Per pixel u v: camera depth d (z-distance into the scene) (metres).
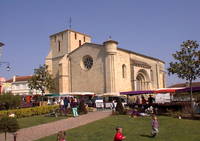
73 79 55.47
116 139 12.57
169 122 21.81
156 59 68.12
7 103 30.33
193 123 20.84
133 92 33.91
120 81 50.41
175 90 30.36
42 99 48.94
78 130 19.16
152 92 32.22
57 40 62.41
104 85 49.59
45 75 51.06
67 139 16.02
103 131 18.28
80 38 63.12
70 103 31.38
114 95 43.91
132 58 56.44
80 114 30.31
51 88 52.66
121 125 20.83
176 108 27.81
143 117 25.80
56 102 45.47
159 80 67.19
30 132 19.20
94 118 26.12
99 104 39.81
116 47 50.12
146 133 17.42
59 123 23.22
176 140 15.15
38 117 27.95
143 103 31.42
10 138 17.34
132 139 15.59
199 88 27.36
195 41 28.30
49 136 17.28
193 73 28.11
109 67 48.88
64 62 55.62
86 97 47.56
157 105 29.19
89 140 15.57
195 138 15.45
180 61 28.53
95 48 52.28
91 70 52.38
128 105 33.50
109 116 27.61
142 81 58.75
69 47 59.66
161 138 15.82
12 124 15.39
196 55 28.03
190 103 27.36
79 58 55.09
